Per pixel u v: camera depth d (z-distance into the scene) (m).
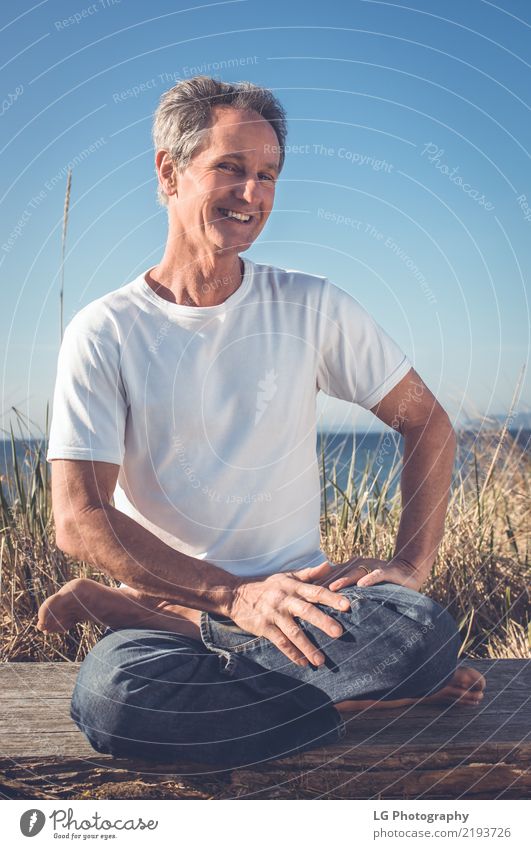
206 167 1.66
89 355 1.64
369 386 1.83
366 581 1.57
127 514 1.75
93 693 1.48
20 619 2.45
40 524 2.63
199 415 1.67
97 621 1.73
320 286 1.79
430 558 1.74
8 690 1.80
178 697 1.47
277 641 1.48
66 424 1.62
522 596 2.73
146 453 1.68
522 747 1.54
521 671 1.92
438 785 1.54
